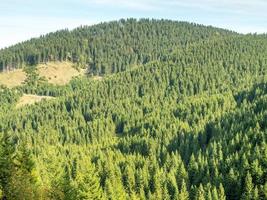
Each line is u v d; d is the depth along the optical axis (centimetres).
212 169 13338
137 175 12744
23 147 4975
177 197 11388
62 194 5128
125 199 10000
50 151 17575
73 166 13138
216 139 16675
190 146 16925
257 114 17688
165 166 14250
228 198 11844
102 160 14712
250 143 14525
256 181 12031
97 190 6675
